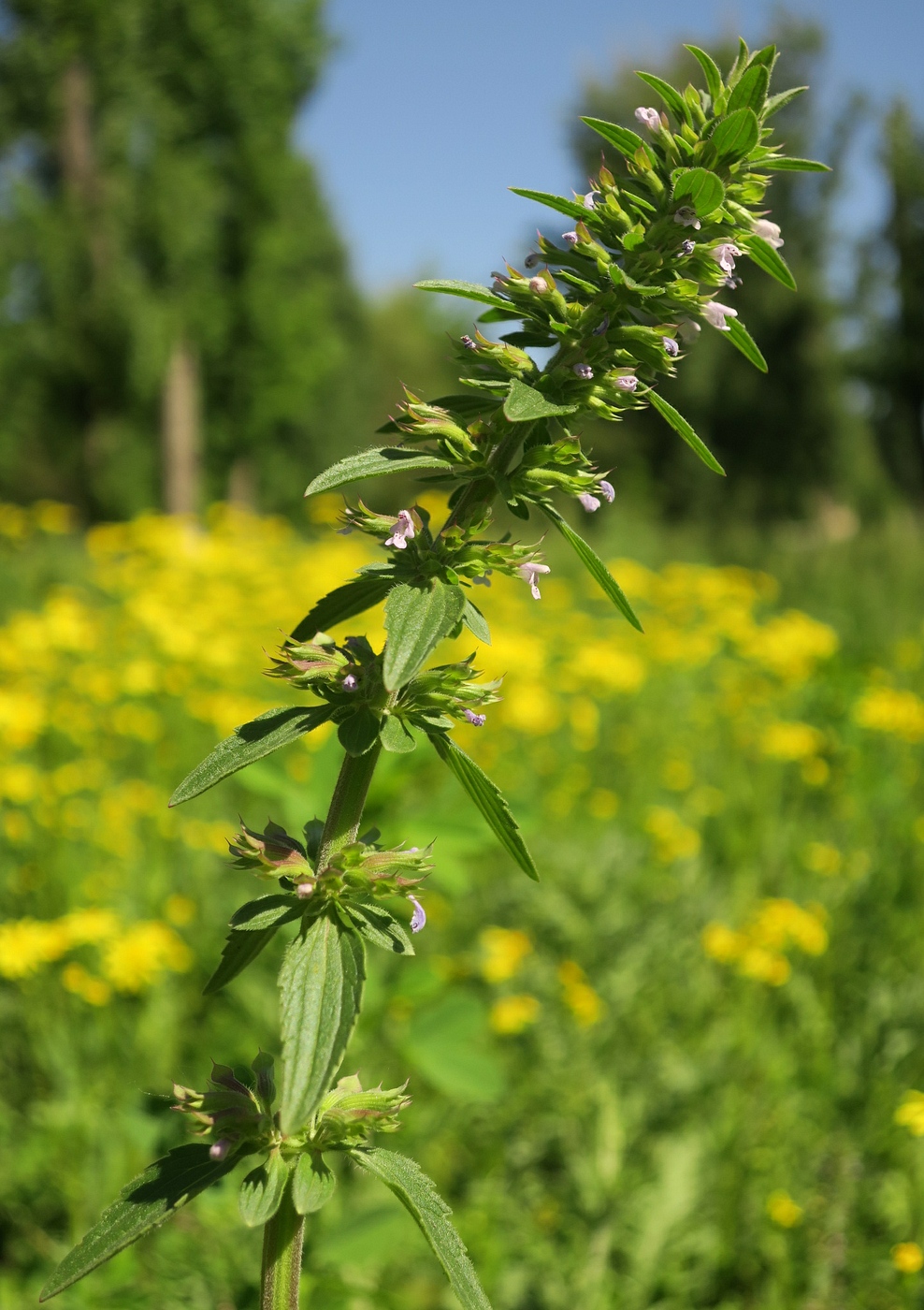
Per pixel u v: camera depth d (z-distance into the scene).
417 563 1.44
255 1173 1.39
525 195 1.43
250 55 26.11
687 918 4.59
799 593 13.41
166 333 26.48
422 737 3.12
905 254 33.12
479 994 4.10
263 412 30.59
